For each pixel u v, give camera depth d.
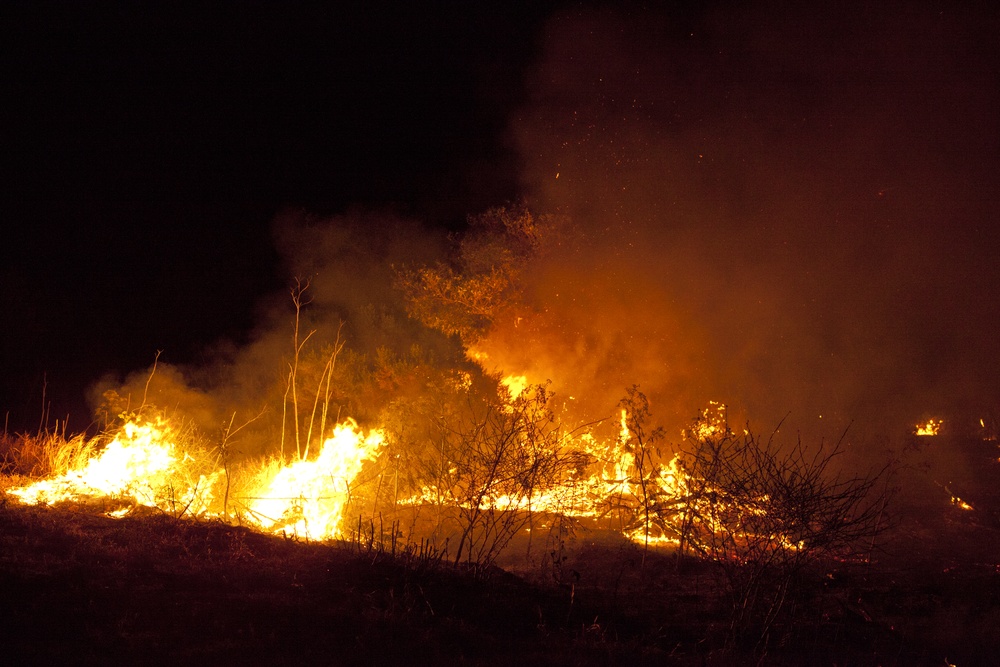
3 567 5.38
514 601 6.30
